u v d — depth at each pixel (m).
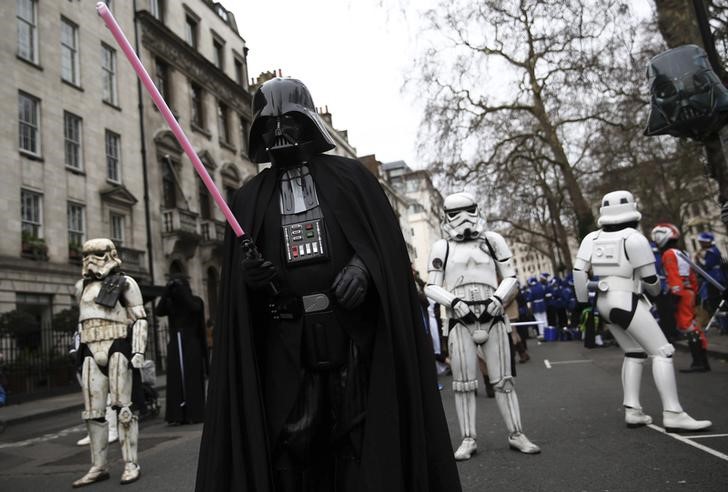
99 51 21.73
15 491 4.77
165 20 26.80
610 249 5.09
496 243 4.82
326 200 1.93
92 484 4.79
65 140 19.62
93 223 20.17
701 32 6.75
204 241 26.22
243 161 32.31
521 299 12.07
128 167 22.55
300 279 1.86
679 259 8.09
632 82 16.94
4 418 10.11
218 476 1.71
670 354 4.84
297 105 1.99
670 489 3.30
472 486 3.70
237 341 1.84
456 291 4.73
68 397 13.61
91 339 4.86
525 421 5.83
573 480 3.65
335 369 1.87
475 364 4.68
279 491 1.82
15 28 17.75
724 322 12.09
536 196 33.16
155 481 4.70
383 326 1.80
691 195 30.84
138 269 21.64
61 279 17.88
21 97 17.84
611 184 25.80
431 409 1.87
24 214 17.42
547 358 12.21
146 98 24.22
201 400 8.02
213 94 29.84
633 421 5.06
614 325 5.15
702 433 4.58
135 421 4.88
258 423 1.73
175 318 8.12
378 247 1.88
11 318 14.04
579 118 22.47
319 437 1.87
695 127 4.94
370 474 1.68
